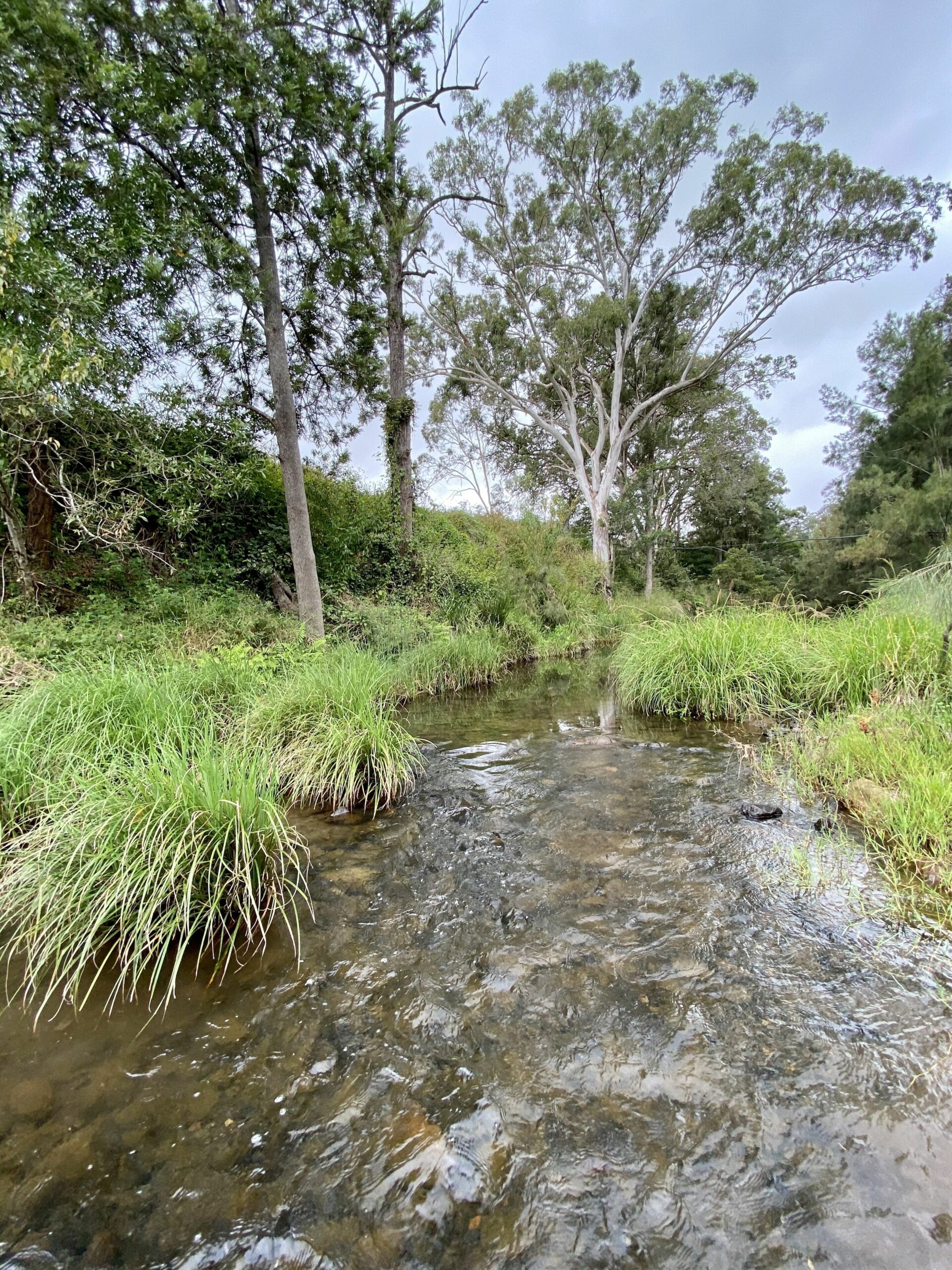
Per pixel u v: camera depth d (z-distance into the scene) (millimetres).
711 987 1960
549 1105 1524
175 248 6301
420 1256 1180
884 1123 1426
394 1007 1917
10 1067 1673
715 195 17938
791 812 3410
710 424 23688
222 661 5031
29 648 4473
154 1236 1226
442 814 3639
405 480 11359
